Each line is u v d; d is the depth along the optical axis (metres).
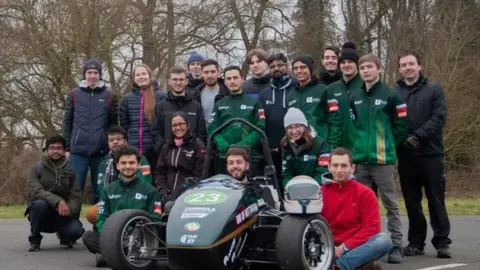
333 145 8.04
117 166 7.61
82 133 9.54
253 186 6.22
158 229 6.75
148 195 7.52
